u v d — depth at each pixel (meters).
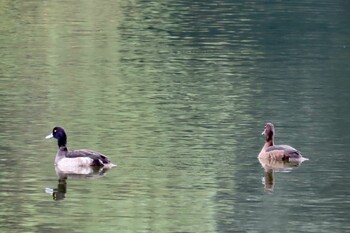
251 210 31.52
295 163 37.25
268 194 33.12
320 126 43.94
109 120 43.91
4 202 31.77
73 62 59.75
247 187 33.88
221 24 77.81
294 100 49.69
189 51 65.06
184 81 54.31
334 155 38.69
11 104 46.91
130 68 58.19
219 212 31.23
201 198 32.53
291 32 75.12
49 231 29.14
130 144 39.50
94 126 42.66
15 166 36.00
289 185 34.19
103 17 80.44
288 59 62.84
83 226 29.61
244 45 68.31
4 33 71.06
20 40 67.94
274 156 37.22
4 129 41.69
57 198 32.22
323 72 58.28
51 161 36.72
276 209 31.59
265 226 30.12
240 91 51.69
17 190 33.03
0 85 51.81
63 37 69.75
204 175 35.16
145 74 56.31
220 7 88.38
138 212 30.95
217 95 50.44
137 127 42.59
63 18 79.31
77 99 48.56
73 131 41.66
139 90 51.34
